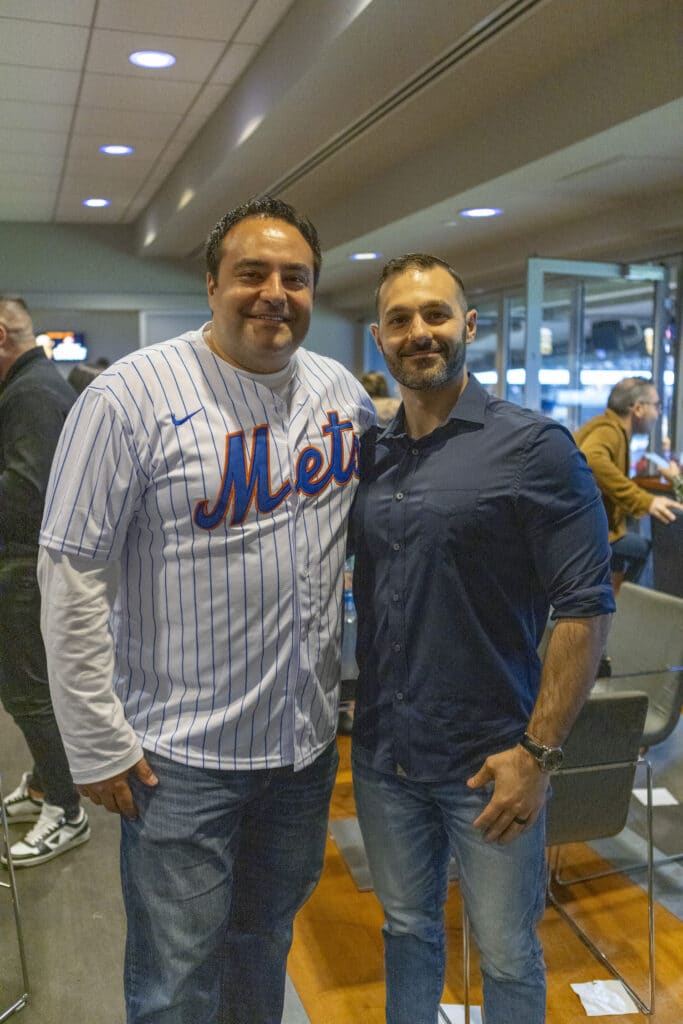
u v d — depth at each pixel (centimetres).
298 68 376
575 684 147
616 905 257
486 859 158
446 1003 213
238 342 145
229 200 628
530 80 391
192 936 152
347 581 301
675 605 280
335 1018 213
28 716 276
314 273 152
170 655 148
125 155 633
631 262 564
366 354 1020
